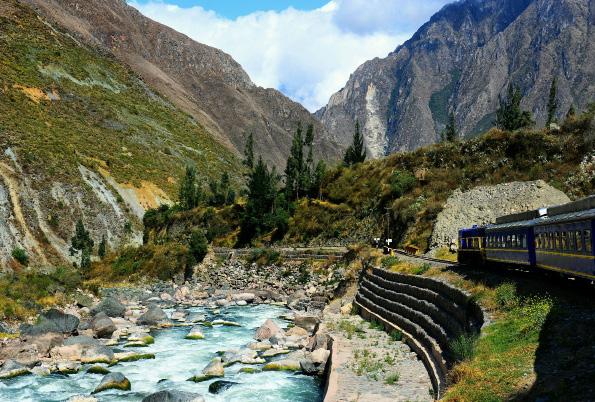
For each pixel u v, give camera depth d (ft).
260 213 333.21
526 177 236.02
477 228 140.87
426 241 223.51
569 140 239.09
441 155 279.28
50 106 623.77
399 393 72.49
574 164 229.45
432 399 68.69
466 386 54.34
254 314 181.88
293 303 198.08
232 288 248.93
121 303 188.96
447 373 68.18
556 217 90.74
